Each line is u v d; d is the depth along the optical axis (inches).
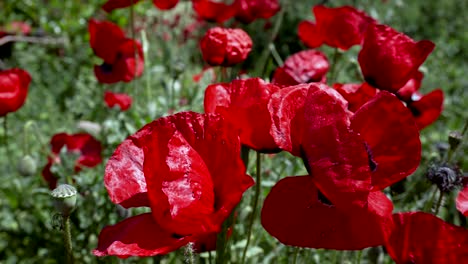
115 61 41.8
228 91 27.2
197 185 24.5
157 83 58.9
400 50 29.5
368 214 25.2
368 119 25.4
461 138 31.5
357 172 24.4
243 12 41.5
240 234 35.0
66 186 26.8
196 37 74.4
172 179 24.4
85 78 65.6
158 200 24.5
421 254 26.0
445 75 73.4
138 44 41.5
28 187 42.6
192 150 24.7
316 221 25.4
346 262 34.4
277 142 25.0
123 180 25.6
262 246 36.5
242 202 34.6
